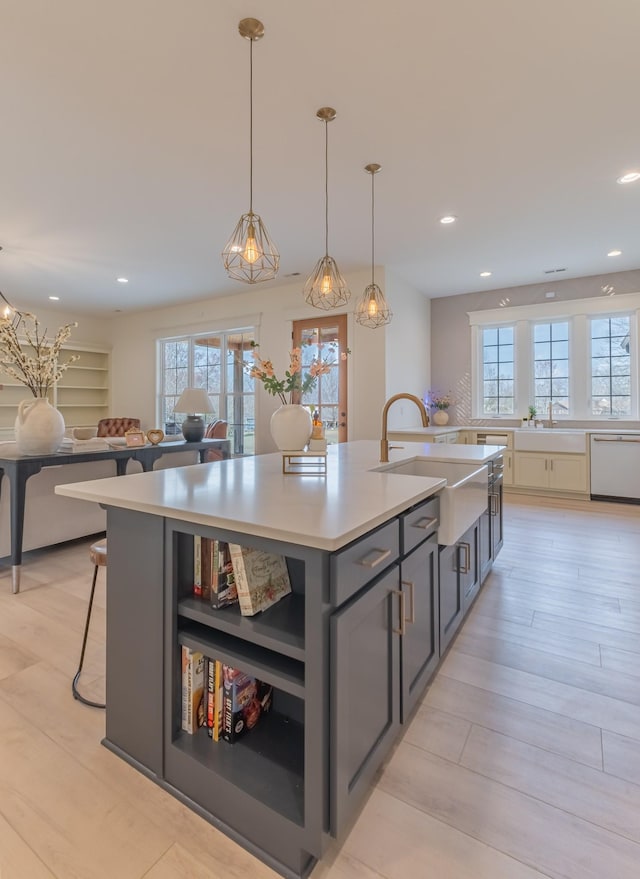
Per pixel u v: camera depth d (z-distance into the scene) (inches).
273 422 79.7
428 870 43.1
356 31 74.1
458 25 73.1
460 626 90.0
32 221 153.2
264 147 108.9
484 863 43.7
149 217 149.9
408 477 73.6
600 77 85.5
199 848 45.7
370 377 209.3
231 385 263.6
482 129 101.9
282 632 46.7
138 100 91.7
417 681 63.1
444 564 74.6
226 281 225.1
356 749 46.4
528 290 233.1
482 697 69.0
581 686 71.7
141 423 302.0
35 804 50.4
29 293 249.3
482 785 52.8
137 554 54.9
